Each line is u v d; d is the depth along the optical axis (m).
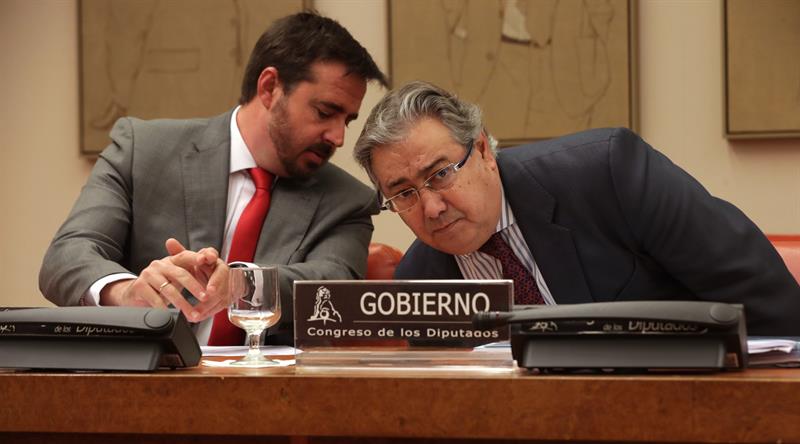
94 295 2.94
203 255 2.67
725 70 4.26
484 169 2.50
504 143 4.50
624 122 4.37
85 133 4.97
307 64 3.30
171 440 1.75
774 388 1.51
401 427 1.64
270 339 3.24
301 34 3.33
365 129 2.47
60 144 5.07
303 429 1.67
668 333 1.66
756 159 4.30
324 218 3.45
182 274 2.62
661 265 2.61
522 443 1.62
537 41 4.46
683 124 4.38
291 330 3.23
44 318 1.88
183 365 1.90
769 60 4.23
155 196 3.38
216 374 1.74
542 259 2.64
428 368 1.81
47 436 1.80
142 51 4.91
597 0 4.40
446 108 2.44
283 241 3.37
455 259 2.77
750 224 2.58
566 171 2.64
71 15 5.05
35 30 5.09
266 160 3.42
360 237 3.54
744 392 1.52
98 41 4.95
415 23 4.58
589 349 1.69
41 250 5.11
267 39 3.40
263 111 3.38
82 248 3.13
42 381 1.76
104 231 3.27
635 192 2.57
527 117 4.47
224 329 3.20
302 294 1.87
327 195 3.50
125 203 3.38
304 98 3.31
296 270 3.18
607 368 1.67
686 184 2.60
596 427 1.57
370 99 4.68
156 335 1.84
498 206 2.55
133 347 1.85
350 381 1.66
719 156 4.34
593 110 4.41
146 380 1.73
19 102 5.11
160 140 3.46
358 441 1.68
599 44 4.40
